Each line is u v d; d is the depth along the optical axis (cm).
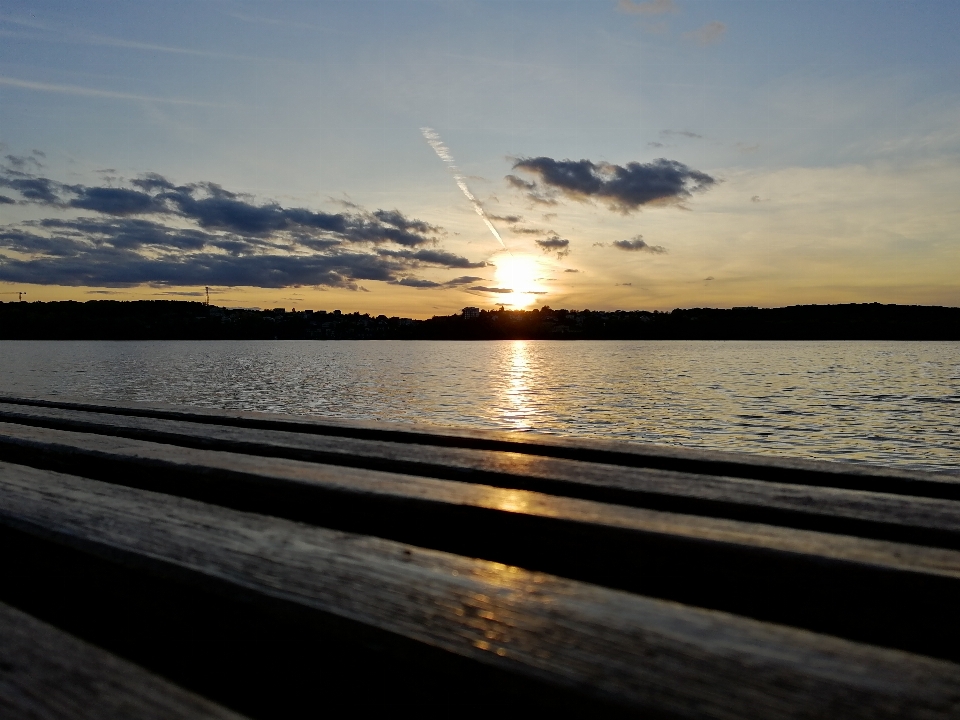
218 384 6750
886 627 117
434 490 176
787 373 8800
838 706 75
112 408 361
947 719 72
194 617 127
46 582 152
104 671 93
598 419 4038
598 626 98
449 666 90
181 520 156
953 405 4759
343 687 111
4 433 274
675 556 136
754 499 165
